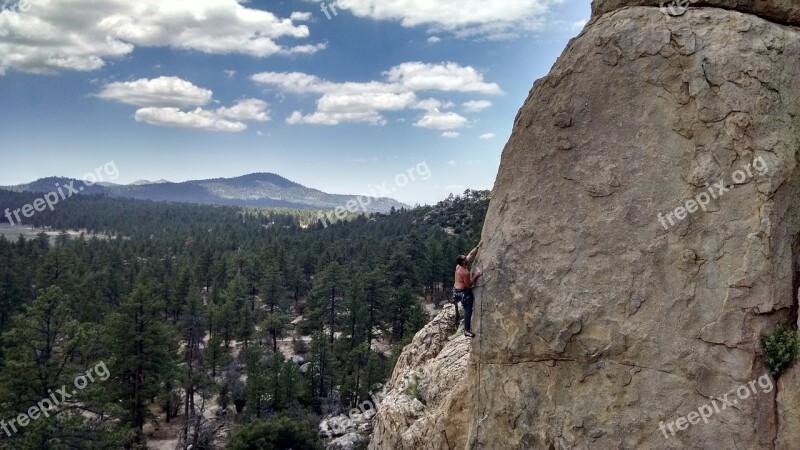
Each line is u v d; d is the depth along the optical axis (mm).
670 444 9117
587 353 10031
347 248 121438
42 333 33625
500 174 12117
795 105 9578
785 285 8953
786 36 9875
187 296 78438
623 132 10383
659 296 9625
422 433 14602
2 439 29875
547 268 10688
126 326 44125
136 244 133125
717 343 9070
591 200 10500
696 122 9766
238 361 71375
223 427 50875
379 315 73000
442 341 22484
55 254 72625
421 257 89062
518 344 10898
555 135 11062
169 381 49188
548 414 10352
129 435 33656
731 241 9242
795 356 8672
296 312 92688
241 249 123250
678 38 10117
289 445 38438
